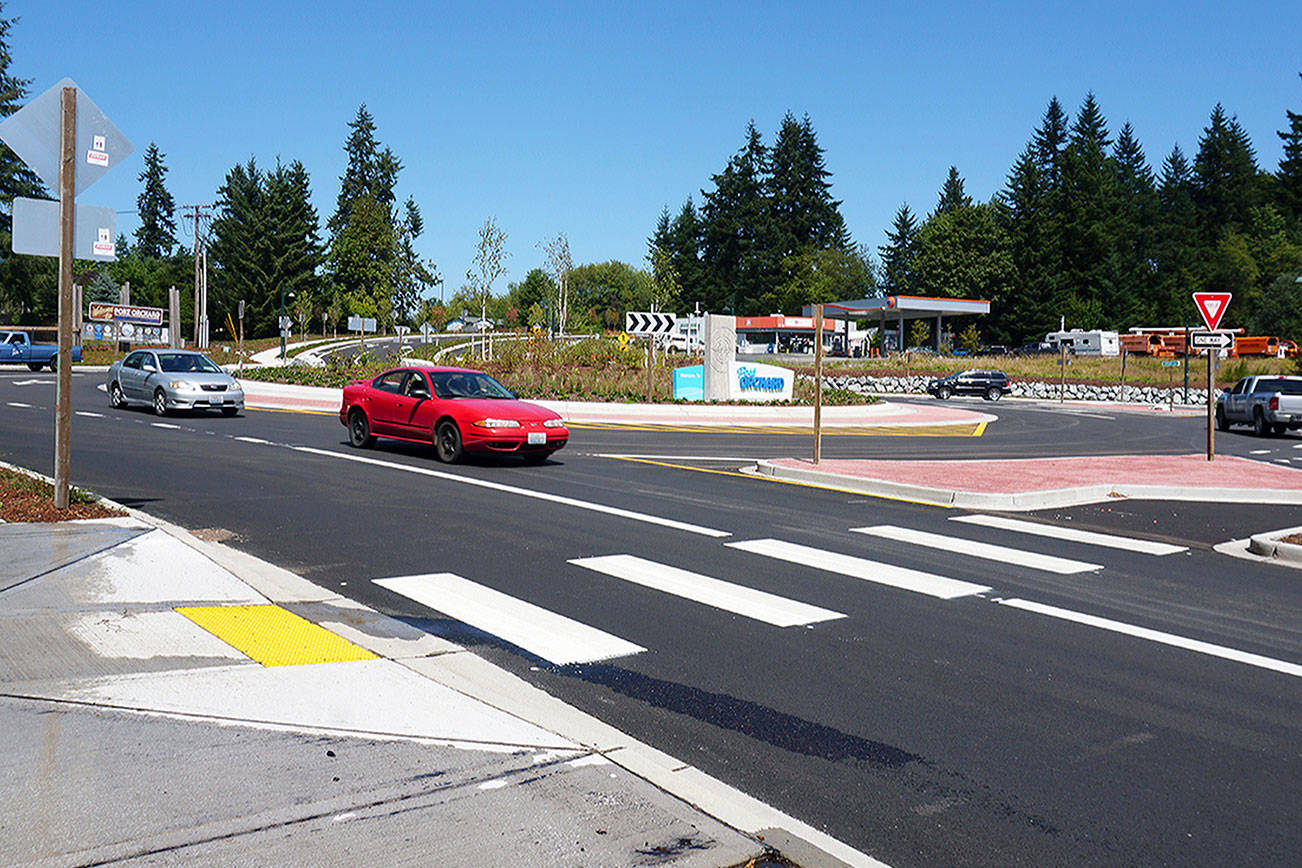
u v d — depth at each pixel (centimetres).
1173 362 5297
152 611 684
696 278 11738
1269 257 10494
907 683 615
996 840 420
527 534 1060
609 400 3189
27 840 370
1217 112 11944
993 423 3334
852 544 1049
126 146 983
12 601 686
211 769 438
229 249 10100
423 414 1708
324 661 604
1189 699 592
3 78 6919
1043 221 10056
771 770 487
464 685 574
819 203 11650
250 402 3008
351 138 11475
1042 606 805
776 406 3161
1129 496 1455
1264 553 1033
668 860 378
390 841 381
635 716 554
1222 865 401
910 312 8738
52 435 1878
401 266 5362
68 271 970
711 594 825
